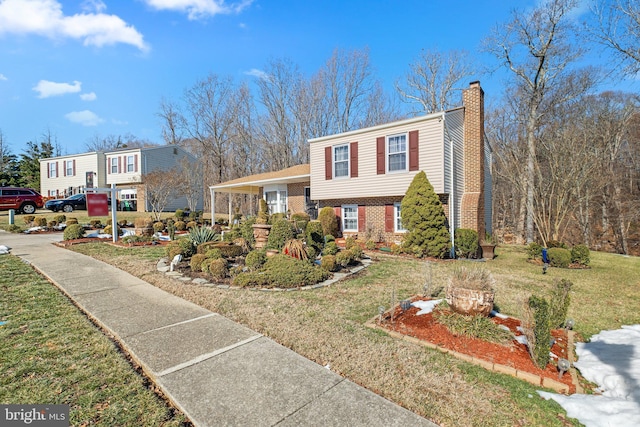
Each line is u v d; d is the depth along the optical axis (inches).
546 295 242.7
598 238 884.6
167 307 193.0
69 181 1144.8
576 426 93.9
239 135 1321.4
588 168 701.3
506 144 842.8
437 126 425.7
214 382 111.4
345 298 218.7
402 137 458.9
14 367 118.9
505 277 309.7
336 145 528.4
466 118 488.7
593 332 173.8
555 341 156.0
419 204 413.1
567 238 885.2
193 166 1141.1
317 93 1200.8
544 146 730.2
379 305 203.6
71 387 107.8
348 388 109.7
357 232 534.6
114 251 390.9
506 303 218.8
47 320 166.6
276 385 110.4
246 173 1332.4
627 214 793.6
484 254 430.6
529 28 673.0
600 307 220.8
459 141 478.3
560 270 352.2
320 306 200.1
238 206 1323.8
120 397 103.3
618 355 138.9
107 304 197.0
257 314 182.5
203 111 1327.5
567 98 687.1
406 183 452.1
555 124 719.1
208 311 187.0
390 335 156.8
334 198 531.2
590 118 746.2
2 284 235.3
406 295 227.5
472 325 154.6
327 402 101.3
